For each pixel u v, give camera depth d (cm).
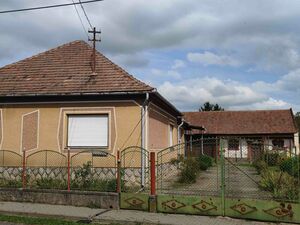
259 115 4728
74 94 1631
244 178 1664
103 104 1633
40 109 1702
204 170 1911
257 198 1177
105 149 1616
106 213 1162
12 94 1695
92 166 1503
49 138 1677
